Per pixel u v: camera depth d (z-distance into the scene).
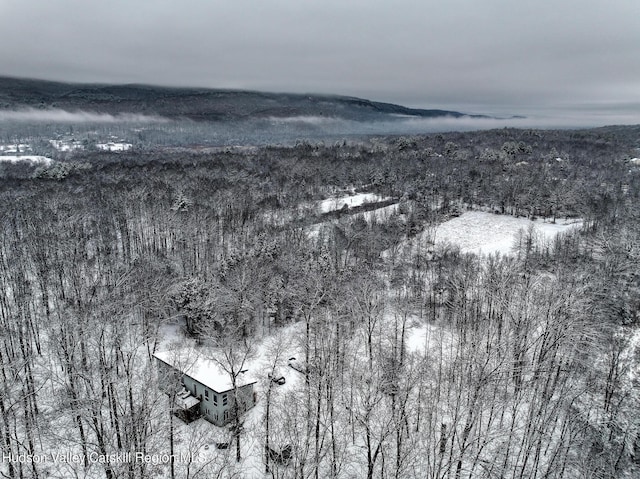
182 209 113.06
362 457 46.22
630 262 76.88
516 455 46.25
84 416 39.25
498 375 45.47
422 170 183.25
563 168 188.12
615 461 44.62
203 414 54.19
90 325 51.00
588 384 49.69
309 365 55.44
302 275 83.25
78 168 172.38
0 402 41.06
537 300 61.41
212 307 70.19
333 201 154.38
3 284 79.81
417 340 71.69
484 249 115.50
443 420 49.44
